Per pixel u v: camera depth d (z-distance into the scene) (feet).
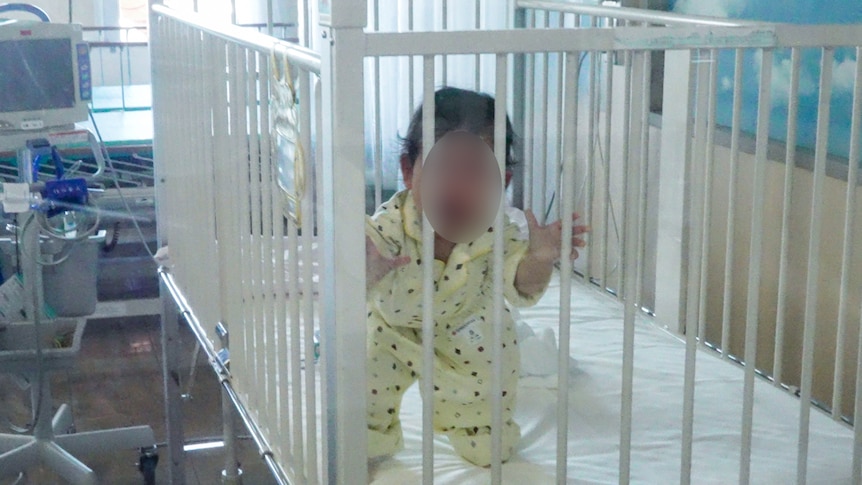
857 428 4.23
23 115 7.20
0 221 8.07
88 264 8.50
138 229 8.76
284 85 3.83
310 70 3.48
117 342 10.05
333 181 3.28
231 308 5.22
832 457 4.59
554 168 6.66
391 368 4.21
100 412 8.92
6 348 8.11
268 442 4.70
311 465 3.99
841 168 5.40
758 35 3.61
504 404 4.42
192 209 6.08
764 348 6.25
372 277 3.71
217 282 5.51
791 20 5.96
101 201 8.27
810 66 5.75
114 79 10.35
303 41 7.36
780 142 6.00
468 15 7.80
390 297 3.95
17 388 9.32
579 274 6.43
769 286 6.16
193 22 5.33
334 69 3.16
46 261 8.27
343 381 3.46
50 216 7.57
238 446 8.11
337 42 3.14
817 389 5.84
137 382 9.45
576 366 5.33
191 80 5.71
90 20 10.06
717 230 6.55
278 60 3.89
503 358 4.31
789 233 5.91
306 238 3.77
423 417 3.63
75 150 8.30
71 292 8.52
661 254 6.19
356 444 3.54
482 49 3.27
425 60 3.26
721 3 6.58
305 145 3.64
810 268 4.04
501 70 3.33
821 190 3.98
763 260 6.20
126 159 8.65
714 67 4.43
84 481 7.72
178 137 6.38
